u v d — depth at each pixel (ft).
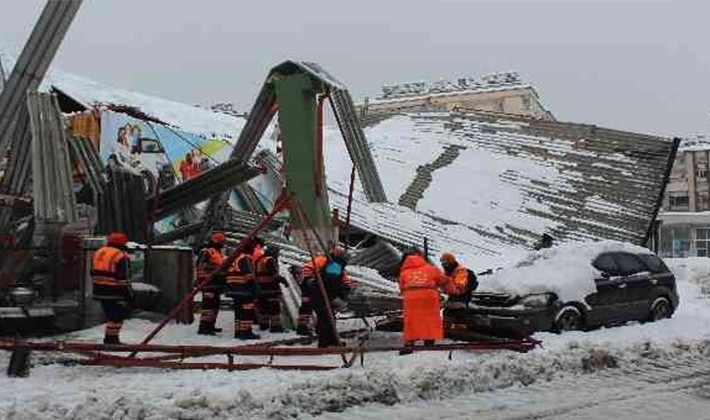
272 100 57.47
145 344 31.07
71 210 41.39
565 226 89.10
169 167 75.92
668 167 95.14
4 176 49.14
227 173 56.70
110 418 22.89
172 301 43.78
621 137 103.19
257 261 42.73
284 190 43.98
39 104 43.39
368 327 44.75
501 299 41.57
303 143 54.03
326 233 53.47
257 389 26.37
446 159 106.52
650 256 49.01
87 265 40.81
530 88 243.19
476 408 26.40
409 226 83.20
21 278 40.88
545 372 31.86
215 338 39.27
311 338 39.22
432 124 123.24
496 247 82.74
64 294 41.29
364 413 25.36
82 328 40.32
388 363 31.53
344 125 56.29
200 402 24.40
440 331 35.81
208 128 103.40
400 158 108.68
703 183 202.80
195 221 68.13
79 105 82.17
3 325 37.47
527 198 94.84
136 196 52.60
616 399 28.22
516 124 116.37
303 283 41.04
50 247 41.37
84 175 56.70
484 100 242.99
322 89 54.24
